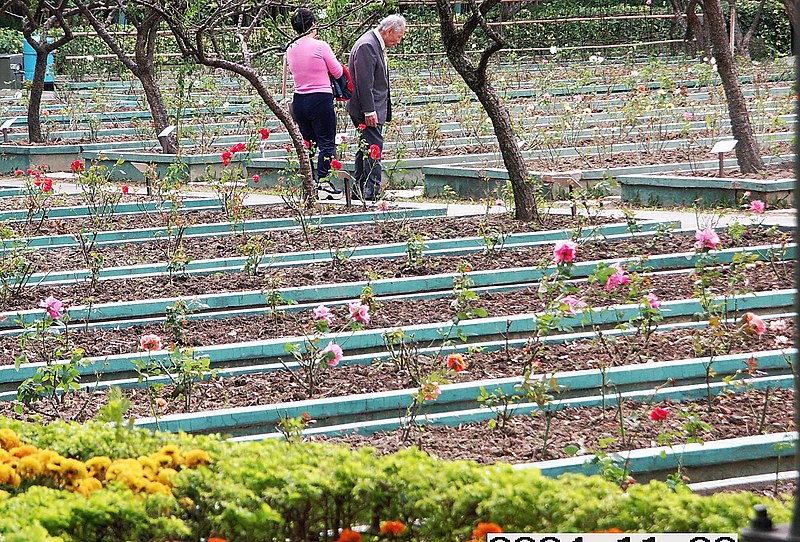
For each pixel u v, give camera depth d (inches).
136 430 257.8
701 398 349.7
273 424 331.9
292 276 495.8
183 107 1077.1
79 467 228.7
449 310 438.6
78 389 346.6
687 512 199.6
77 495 210.4
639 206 732.7
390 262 519.8
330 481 212.4
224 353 387.5
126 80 1380.4
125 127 1109.7
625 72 1505.9
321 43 720.3
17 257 487.5
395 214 635.5
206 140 1001.5
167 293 470.0
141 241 585.9
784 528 149.5
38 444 251.4
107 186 746.2
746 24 1918.1
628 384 357.7
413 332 400.8
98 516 199.9
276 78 1348.4
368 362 385.1
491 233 571.8
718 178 718.5
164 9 656.4
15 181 881.5
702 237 399.2
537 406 337.1
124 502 202.8
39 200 688.4
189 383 347.6
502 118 606.5
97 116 1144.2
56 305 374.9
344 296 467.5
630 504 201.6
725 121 1056.8
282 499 207.9
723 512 200.4
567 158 889.5
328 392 354.9
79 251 561.9
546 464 286.5
